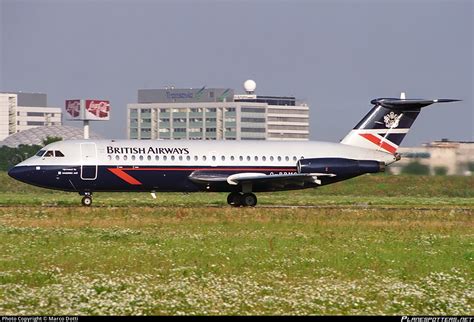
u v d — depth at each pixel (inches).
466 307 3496.6
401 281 4133.9
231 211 7573.8
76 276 4013.3
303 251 5036.9
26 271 4119.1
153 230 6008.9
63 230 5895.7
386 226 6653.5
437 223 6963.6
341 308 3427.7
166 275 4109.3
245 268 4375.0
